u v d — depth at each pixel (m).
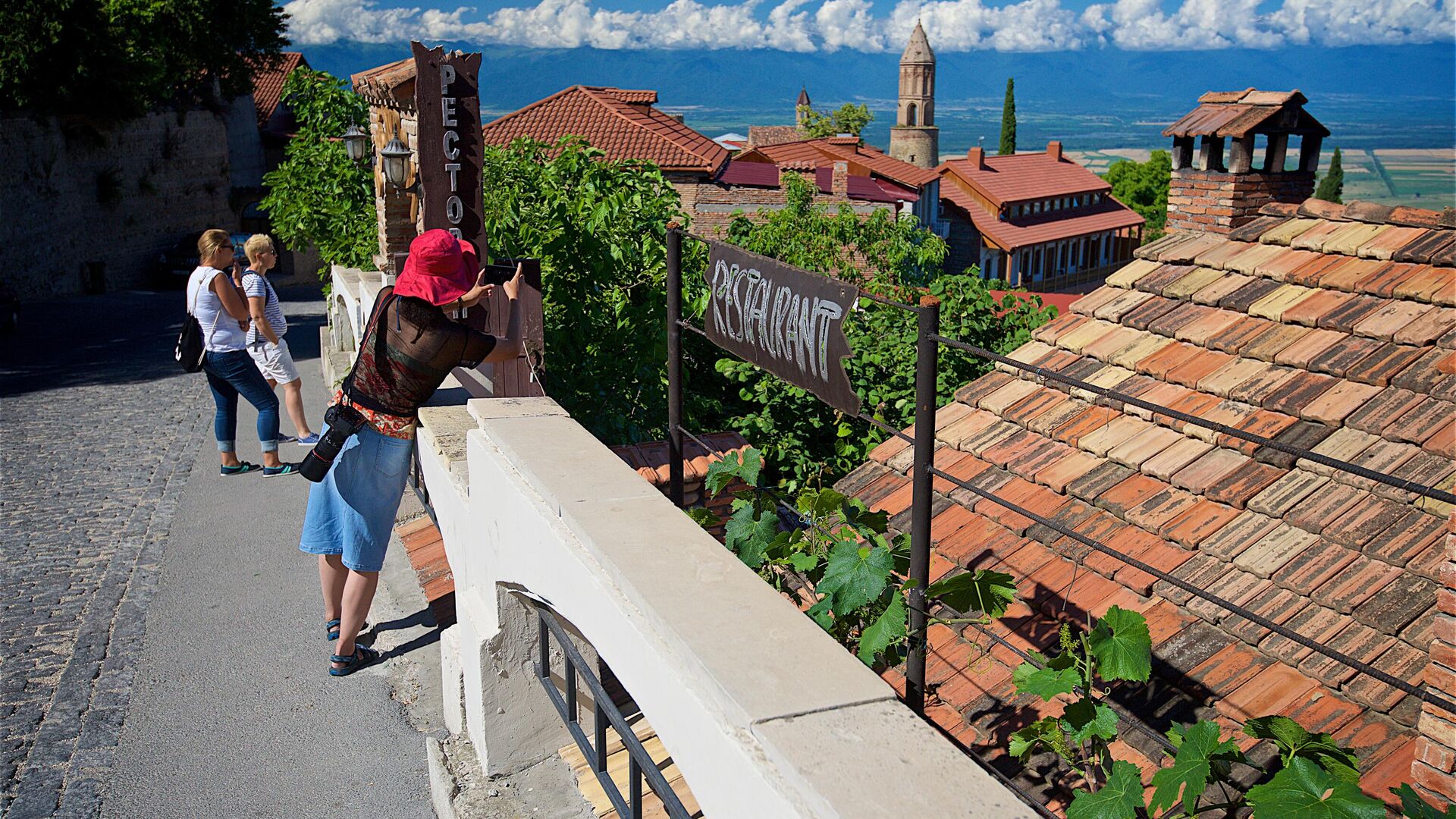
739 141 91.50
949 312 12.03
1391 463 4.07
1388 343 4.75
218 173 38.78
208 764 4.46
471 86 5.75
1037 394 5.55
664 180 9.41
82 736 4.67
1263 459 4.38
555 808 3.53
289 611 5.94
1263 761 3.11
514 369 5.82
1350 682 3.31
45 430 10.69
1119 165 94.56
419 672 5.18
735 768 1.79
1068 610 3.99
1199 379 5.04
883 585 2.83
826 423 11.08
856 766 1.65
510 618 3.56
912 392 11.05
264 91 50.47
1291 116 7.58
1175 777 2.26
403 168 7.49
